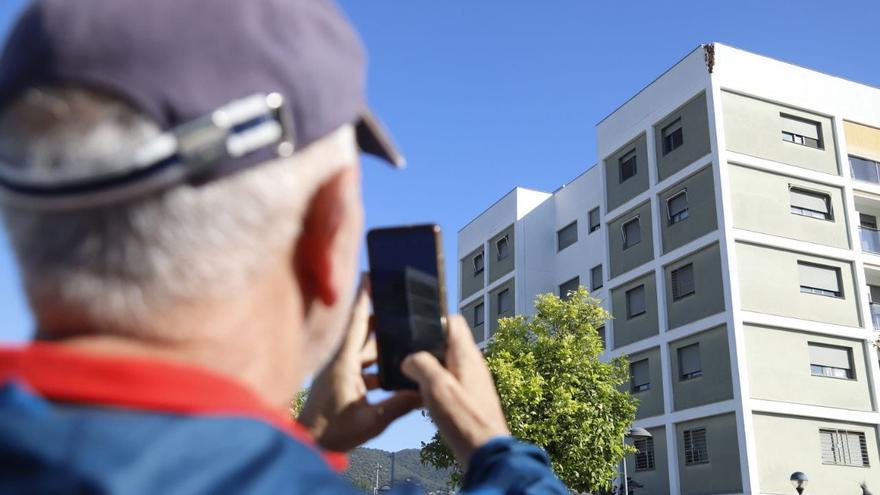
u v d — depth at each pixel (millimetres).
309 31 801
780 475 23969
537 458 1072
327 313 879
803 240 26703
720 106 27250
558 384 21156
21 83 707
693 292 26797
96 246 710
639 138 30391
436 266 1292
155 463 613
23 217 729
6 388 646
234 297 756
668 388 26781
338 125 818
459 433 1122
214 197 733
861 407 25500
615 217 30859
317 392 1355
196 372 692
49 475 583
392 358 1288
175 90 709
